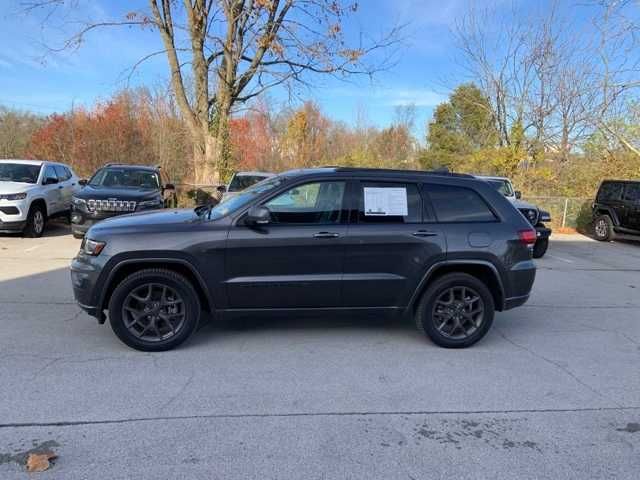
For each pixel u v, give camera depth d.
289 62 16.84
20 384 4.04
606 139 21.59
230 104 17.86
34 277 7.86
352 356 4.90
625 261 12.03
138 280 4.73
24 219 11.52
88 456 3.08
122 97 36.41
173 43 17.39
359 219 5.03
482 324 5.25
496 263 5.18
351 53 16.50
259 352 4.92
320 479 2.92
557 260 11.86
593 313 6.92
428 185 5.23
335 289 4.98
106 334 5.28
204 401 3.85
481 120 28.55
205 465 3.02
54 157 36.34
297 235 4.87
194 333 5.41
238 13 16.75
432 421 3.66
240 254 4.80
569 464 3.17
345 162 34.88
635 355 5.22
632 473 3.09
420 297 5.21
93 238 4.75
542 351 5.25
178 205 16.12
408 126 49.41
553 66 22.84
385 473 3.00
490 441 3.41
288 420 3.60
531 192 21.67
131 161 36.16
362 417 3.68
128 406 3.72
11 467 2.94
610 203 15.54
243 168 35.03
